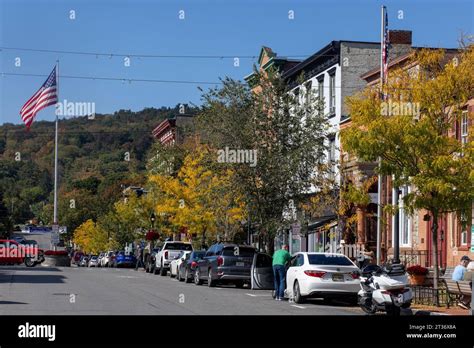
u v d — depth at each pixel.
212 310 20.77
